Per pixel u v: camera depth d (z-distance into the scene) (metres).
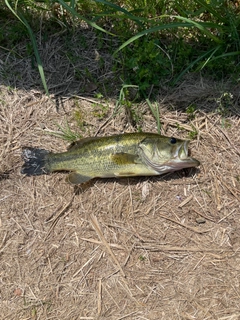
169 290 0.52
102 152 0.53
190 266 0.52
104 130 0.58
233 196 0.54
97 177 0.55
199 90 0.57
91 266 0.53
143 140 0.52
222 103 0.57
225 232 0.53
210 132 0.57
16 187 0.56
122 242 0.54
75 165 0.54
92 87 0.59
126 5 0.60
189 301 0.51
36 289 0.52
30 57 0.60
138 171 0.53
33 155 0.56
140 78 0.57
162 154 0.52
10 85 0.60
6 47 0.61
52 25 0.61
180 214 0.54
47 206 0.55
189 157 0.53
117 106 0.58
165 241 0.53
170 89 0.58
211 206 0.54
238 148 0.56
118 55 0.59
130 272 0.52
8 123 0.58
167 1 0.59
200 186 0.55
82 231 0.54
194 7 0.59
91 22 0.53
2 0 0.61
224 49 0.57
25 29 0.60
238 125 0.57
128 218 0.54
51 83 0.60
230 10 0.58
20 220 0.55
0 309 0.52
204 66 0.58
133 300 0.51
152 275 0.52
